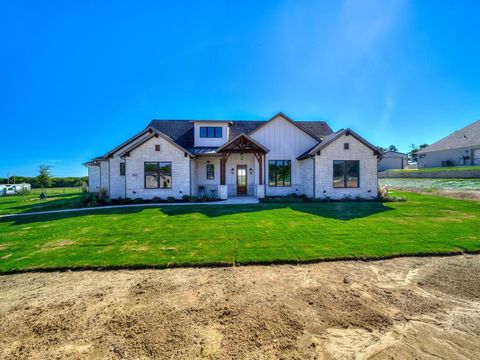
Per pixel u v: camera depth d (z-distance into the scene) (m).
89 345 3.03
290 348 2.92
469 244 6.54
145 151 16.98
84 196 24.09
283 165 19.33
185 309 3.80
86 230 8.70
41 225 9.74
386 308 3.78
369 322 3.42
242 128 22.66
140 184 16.94
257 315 3.60
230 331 3.24
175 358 2.77
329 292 4.30
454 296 4.12
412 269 5.23
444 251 6.11
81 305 3.99
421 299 4.03
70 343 3.07
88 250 6.57
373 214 10.88
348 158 17.08
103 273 5.28
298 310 3.73
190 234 7.95
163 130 22.30
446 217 9.91
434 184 23.66
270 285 4.59
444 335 3.14
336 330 3.25
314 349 2.90
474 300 3.99
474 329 3.25
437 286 4.47
